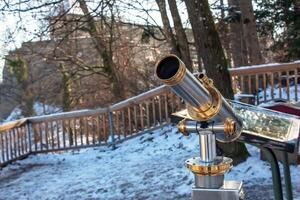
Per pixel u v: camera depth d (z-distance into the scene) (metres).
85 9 13.17
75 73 17.88
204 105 1.41
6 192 8.00
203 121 1.51
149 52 18.73
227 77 6.80
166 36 14.91
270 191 5.78
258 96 10.32
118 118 10.95
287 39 14.09
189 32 16.94
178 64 1.31
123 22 15.84
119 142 10.91
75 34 16.67
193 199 1.49
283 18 14.27
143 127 10.88
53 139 11.15
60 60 17.16
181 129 1.57
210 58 6.75
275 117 2.25
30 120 11.15
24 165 10.25
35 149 11.16
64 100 18.67
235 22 15.45
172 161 8.29
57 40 15.70
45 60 17.58
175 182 6.90
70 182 8.09
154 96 10.74
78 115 11.02
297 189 5.52
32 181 8.63
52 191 7.65
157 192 6.59
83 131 11.30
